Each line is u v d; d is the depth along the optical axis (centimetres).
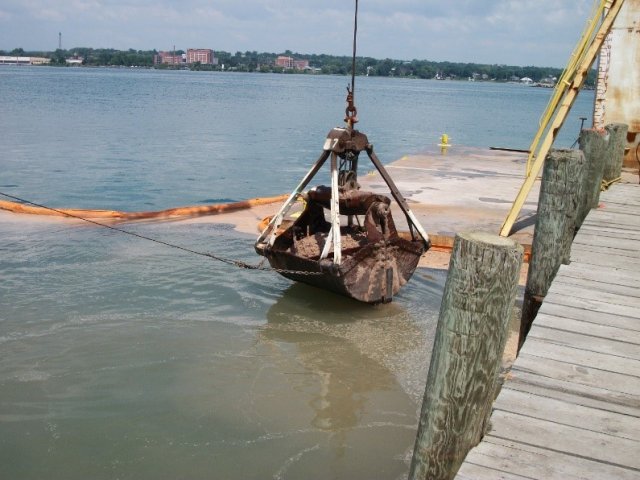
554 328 596
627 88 1484
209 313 941
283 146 3294
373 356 817
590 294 681
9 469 587
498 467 394
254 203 1603
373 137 4128
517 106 10194
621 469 399
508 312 376
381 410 695
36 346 819
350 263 891
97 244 1245
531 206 1470
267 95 9812
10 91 8181
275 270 966
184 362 791
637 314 630
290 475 583
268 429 657
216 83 15738
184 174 2352
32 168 2345
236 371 773
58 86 10288
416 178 1797
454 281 374
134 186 2089
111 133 3669
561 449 417
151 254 1191
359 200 952
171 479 577
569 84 996
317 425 664
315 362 801
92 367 772
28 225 1377
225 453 615
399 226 1273
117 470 589
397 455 615
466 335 374
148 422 665
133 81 14750
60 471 586
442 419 390
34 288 1010
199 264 1141
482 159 2211
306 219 1043
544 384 499
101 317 912
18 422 658
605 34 992
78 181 2134
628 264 783
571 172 691
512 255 363
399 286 957
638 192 1223
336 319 930
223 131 4025
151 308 948
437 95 14312
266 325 905
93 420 665
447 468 396
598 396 483
